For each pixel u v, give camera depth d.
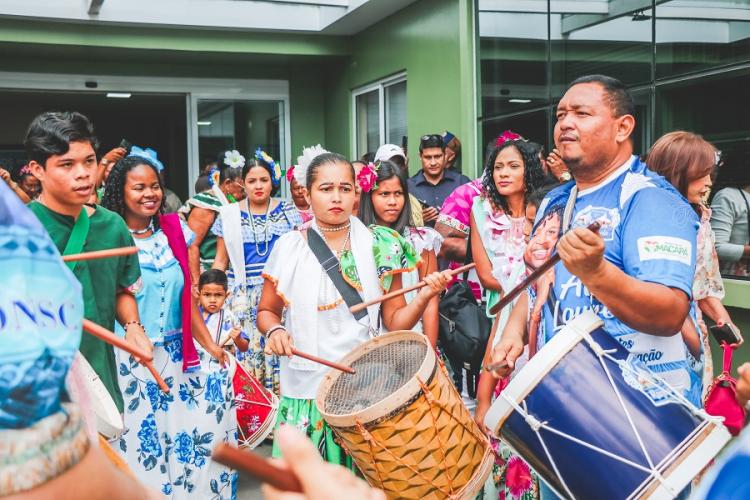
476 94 6.72
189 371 3.34
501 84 6.39
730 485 0.98
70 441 0.78
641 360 2.02
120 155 4.52
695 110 4.50
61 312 0.81
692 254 1.96
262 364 4.97
